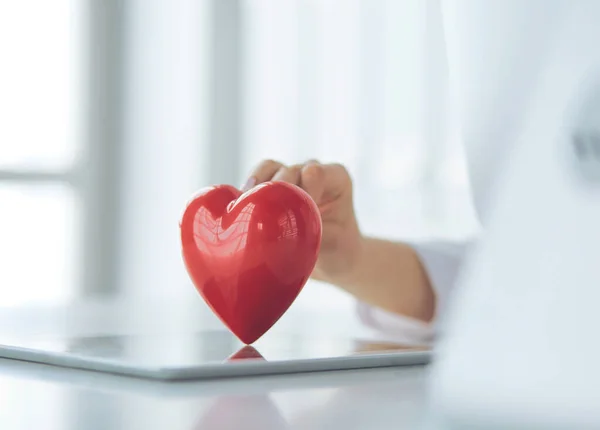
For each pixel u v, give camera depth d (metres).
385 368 0.41
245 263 0.49
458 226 3.34
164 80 3.89
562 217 0.18
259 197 0.49
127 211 3.78
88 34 3.66
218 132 4.02
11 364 0.43
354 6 3.81
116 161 3.75
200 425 0.25
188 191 3.96
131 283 3.79
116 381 0.36
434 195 3.47
